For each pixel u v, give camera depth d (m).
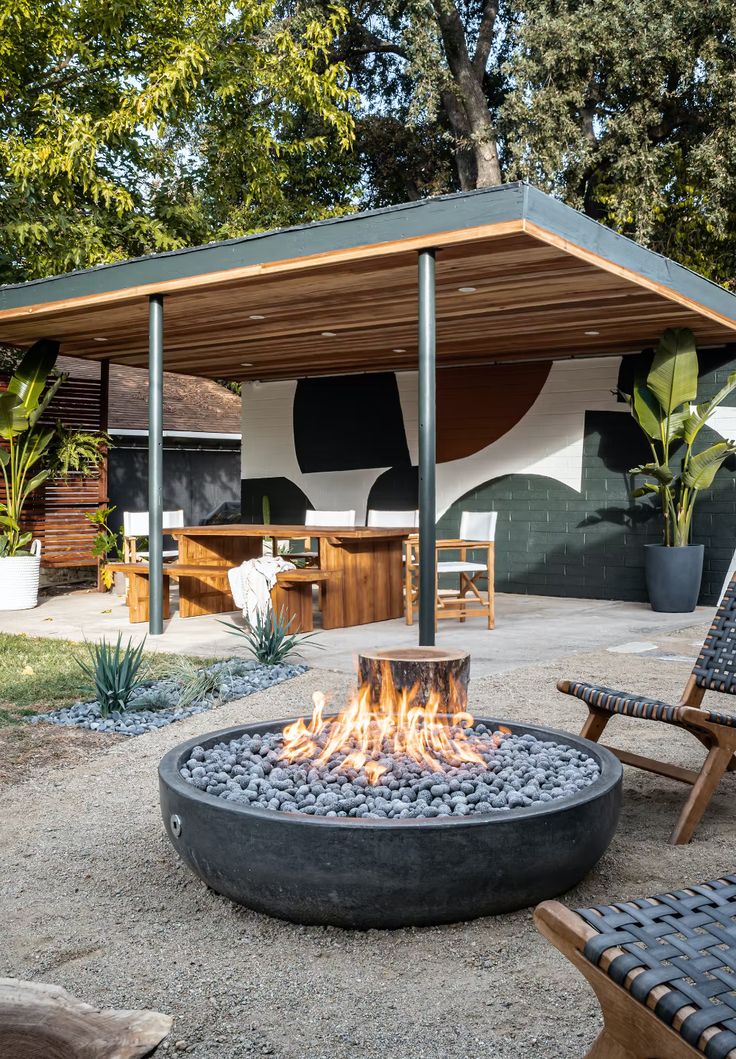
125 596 10.80
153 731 4.68
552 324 8.62
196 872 2.68
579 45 15.65
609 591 10.27
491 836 2.41
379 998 2.18
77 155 12.81
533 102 15.99
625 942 1.44
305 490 12.70
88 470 11.11
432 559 6.34
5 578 9.40
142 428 15.75
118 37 14.41
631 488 10.09
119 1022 1.33
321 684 5.68
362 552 8.42
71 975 2.31
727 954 1.43
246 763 3.00
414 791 2.75
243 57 15.58
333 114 15.88
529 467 10.78
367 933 2.50
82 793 3.78
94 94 14.72
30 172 12.66
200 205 17.08
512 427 10.88
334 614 8.05
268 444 13.04
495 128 17.58
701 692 3.42
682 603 9.12
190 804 2.58
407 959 2.37
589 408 10.38
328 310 8.08
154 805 3.62
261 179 16.94
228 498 18.66
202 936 2.52
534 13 16.34
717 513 9.55
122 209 13.50
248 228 16.92
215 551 9.30
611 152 16.56
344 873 2.40
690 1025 1.27
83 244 13.59
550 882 2.53
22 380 9.84
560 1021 2.07
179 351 10.56
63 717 4.95
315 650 6.89
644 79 16.17
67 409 11.21
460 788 2.77
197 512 18.00
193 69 14.29
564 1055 1.94
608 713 3.53
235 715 4.96
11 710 5.10
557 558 10.60
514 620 8.61
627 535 10.14
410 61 17.86
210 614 9.15
